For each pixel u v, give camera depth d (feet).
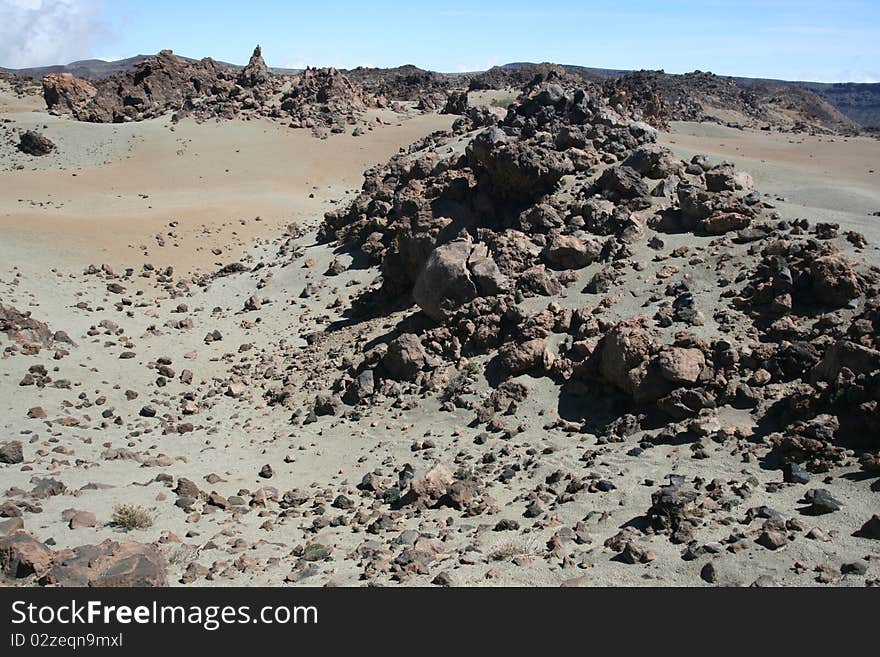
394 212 118.73
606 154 105.91
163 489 54.80
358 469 61.57
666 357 60.03
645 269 79.10
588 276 81.25
